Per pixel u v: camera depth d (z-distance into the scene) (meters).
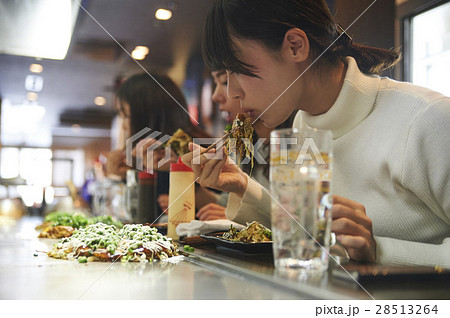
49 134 5.43
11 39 3.11
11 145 5.28
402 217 1.03
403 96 1.02
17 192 4.26
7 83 4.02
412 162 0.95
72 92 4.26
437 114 0.93
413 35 2.21
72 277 0.70
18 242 1.29
